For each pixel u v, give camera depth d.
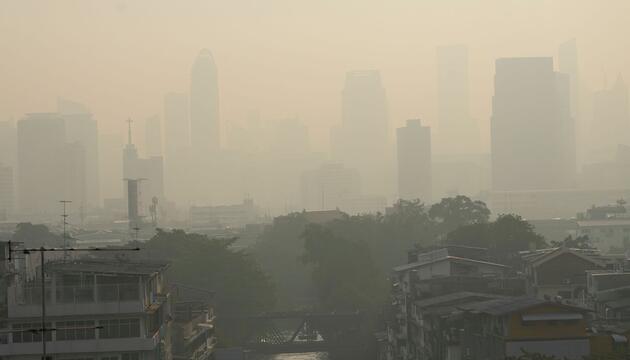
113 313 78.50
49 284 78.62
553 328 76.88
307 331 159.38
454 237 157.88
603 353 76.50
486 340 81.75
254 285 154.00
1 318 77.94
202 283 149.00
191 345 104.94
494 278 109.31
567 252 110.69
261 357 149.62
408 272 116.25
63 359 78.38
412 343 109.31
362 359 146.12
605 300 96.12
